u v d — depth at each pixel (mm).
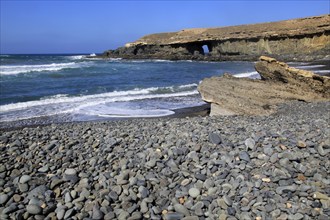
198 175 5949
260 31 79625
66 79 31344
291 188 5355
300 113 14211
